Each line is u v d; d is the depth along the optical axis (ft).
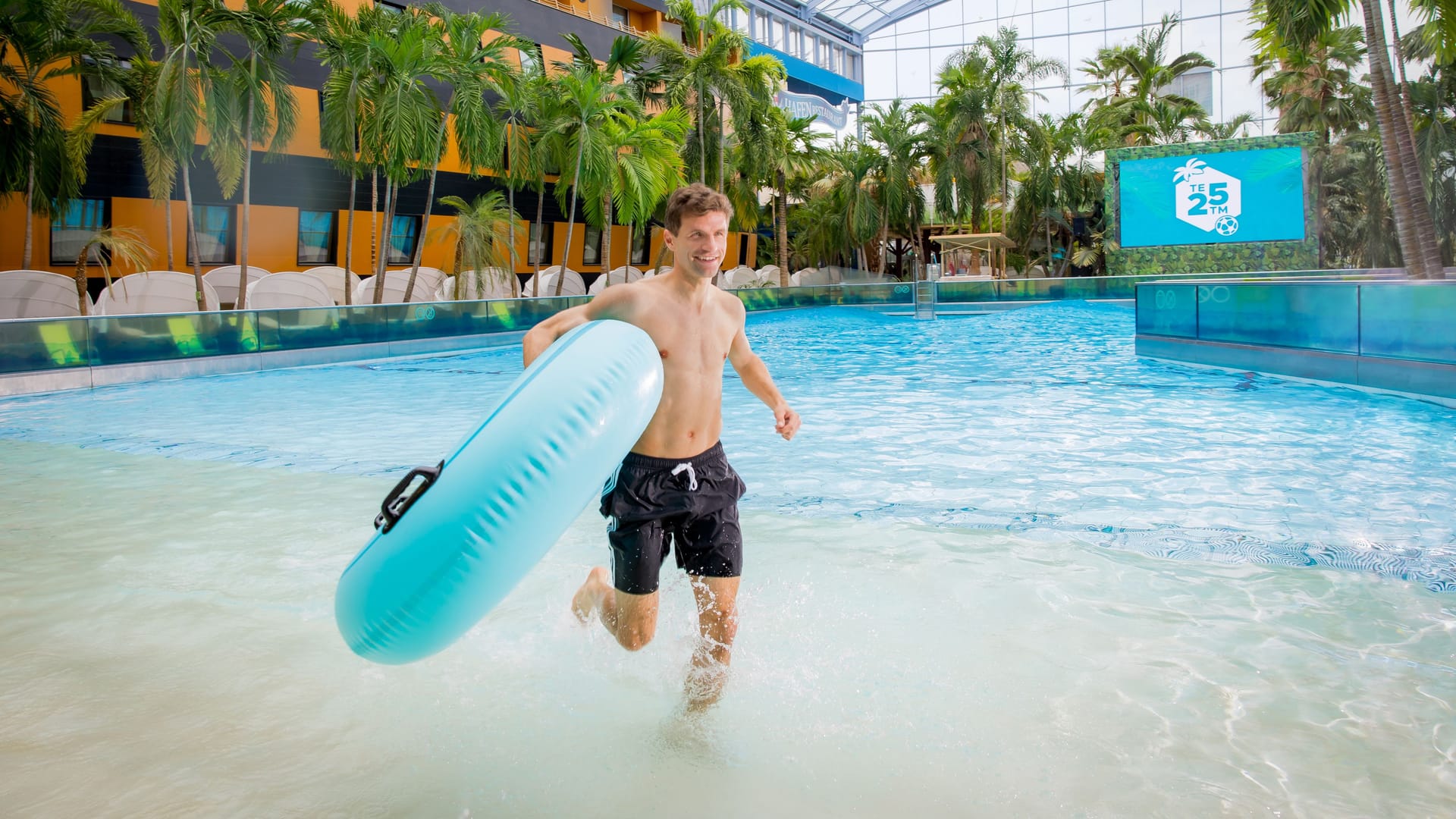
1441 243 87.25
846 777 6.53
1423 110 87.71
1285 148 84.48
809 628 9.21
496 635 9.23
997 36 114.83
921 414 24.73
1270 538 12.17
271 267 79.61
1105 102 132.57
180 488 16.92
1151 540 12.19
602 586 8.41
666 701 7.80
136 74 59.57
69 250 69.26
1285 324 30.99
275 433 23.86
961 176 113.09
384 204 85.61
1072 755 6.73
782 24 158.40
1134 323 63.16
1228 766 6.53
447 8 77.10
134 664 8.77
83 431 25.18
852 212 117.50
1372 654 8.36
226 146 57.26
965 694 7.75
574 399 6.32
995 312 81.41
